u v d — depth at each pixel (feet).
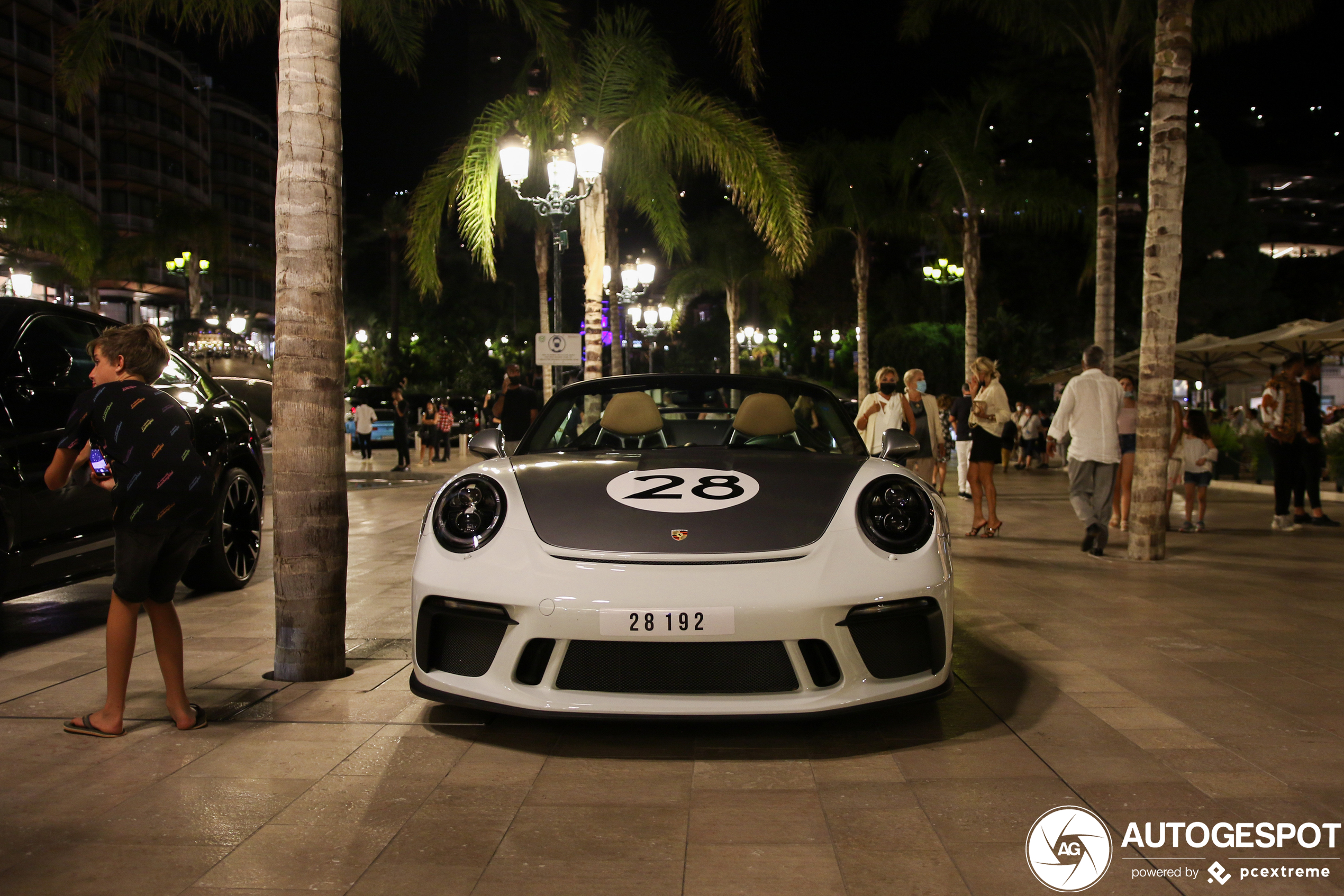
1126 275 126.93
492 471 11.25
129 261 116.47
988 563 22.91
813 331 170.30
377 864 7.25
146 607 10.53
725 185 43.34
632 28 42.39
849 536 9.84
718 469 11.35
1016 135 121.29
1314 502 31.19
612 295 60.13
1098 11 48.14
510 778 9.04
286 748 9.92
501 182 60.64
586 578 9.35
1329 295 151.43
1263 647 14.07
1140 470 23.41
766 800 8.45
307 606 12.53
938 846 7.48
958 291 143.64
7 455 14.01
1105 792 8.54
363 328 191.11
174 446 10.28
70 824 8.03
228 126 250.37
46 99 162.09
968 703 11.30
